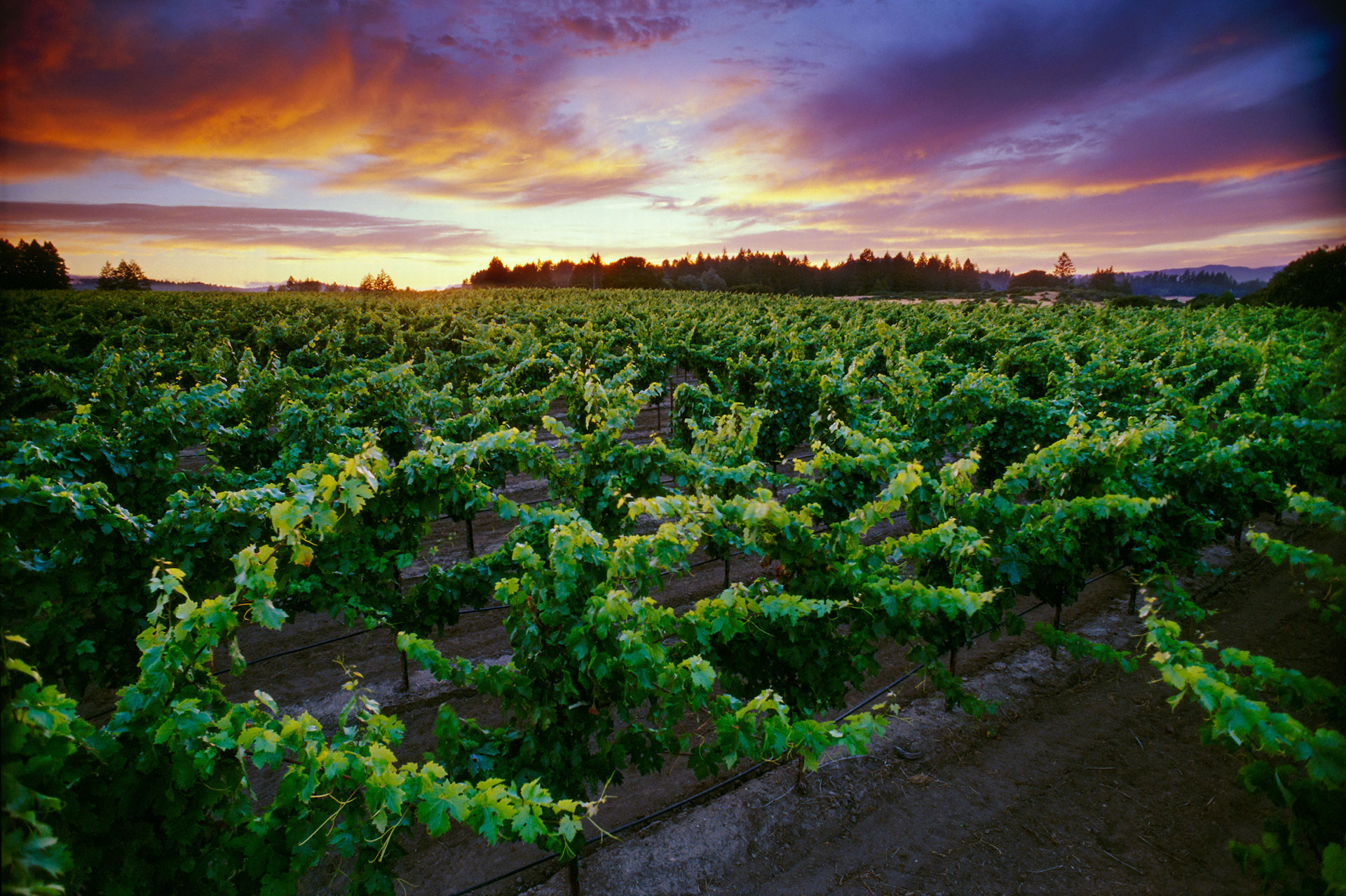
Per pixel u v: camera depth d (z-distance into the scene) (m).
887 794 4.79
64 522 4.62
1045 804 4.67
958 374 14.67
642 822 4.52
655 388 10.42
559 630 3.95
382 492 5.46
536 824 2.84
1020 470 5.77
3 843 1.79
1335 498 8.52
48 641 4.79
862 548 4.79
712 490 7.09
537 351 16.20
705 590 8.05
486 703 5.91
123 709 2.79
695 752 3.81
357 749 3.21
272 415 10.16
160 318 26.45
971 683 6.12
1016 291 88.75
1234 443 8.12
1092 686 6.09
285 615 3.27
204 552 5.27
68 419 9.43
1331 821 2.91
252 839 2.98
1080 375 12.45
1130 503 5.14
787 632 4.43
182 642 3.04
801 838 4.42
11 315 24.34
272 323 24.59
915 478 4.47
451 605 5.79
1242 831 4.39
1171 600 5.82
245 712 2.96
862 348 20.28
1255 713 2.95
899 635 4.77
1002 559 5.23
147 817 2.82
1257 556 8.66
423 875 4.19
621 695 3.98
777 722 3.42
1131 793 4.77
